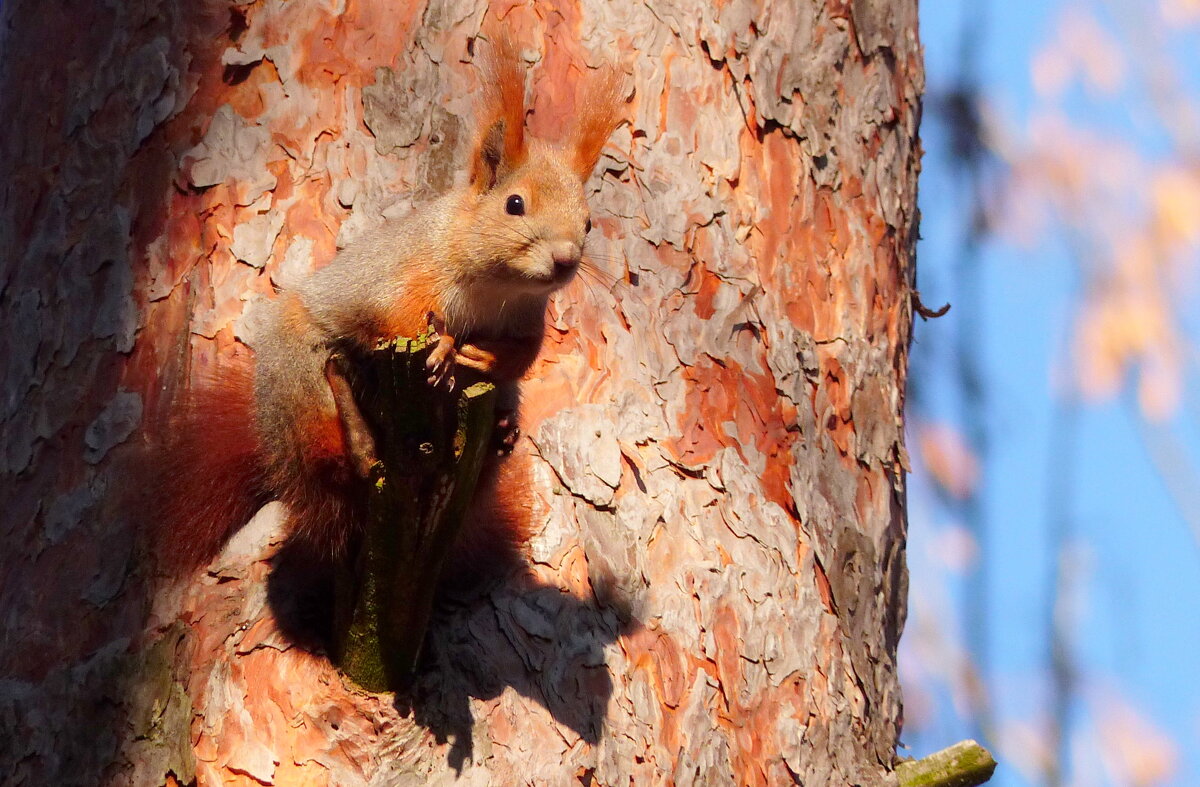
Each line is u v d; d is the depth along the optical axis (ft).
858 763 27.04
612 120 26.58
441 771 22.74
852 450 29.60
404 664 22.99
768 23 30.91
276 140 27.63
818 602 27.53
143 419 25.95
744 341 28.68
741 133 30.14
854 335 30.19
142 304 26.68
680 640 25.52
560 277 24.16
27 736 23.54
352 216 27.32
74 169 27.91
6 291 27.94
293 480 24.12
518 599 24.86
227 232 26.99
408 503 21.04
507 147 25.32
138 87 28.02
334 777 22.53
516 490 26.04
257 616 24.04
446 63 28.60
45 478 25.98
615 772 23.90
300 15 28.35
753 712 25.95
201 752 23.00
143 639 24.08
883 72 32.35
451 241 24.53
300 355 23.84
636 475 26.78
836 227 30.78
